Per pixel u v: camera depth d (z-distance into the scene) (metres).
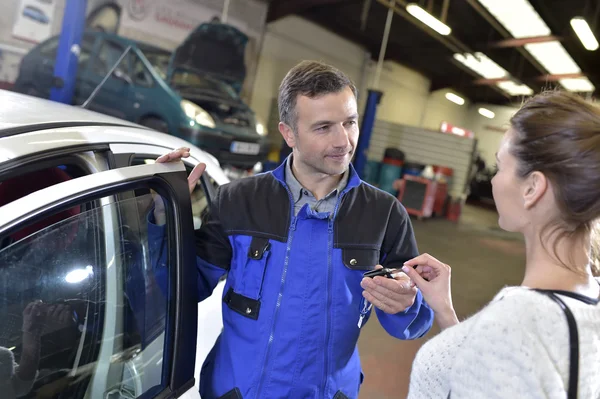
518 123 0.64
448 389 0.64
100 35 4.55
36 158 0.70
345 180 1.04
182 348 0.90
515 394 0.52
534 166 0.60
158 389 0.88
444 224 8.69
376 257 1.00
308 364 0.95
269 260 0.97
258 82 9.02
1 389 0.62
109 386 0.80
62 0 5.99
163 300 0.92
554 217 0.60
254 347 0.95
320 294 0.96
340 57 10.87
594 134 0.56
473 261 6.05
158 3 6.83
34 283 0.66
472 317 0.65
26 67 4.86
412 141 10.05
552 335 0.54
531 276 0.63
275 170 1.06
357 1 8.39
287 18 9.20
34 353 0.67
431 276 0.93
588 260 0.61
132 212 0.84
